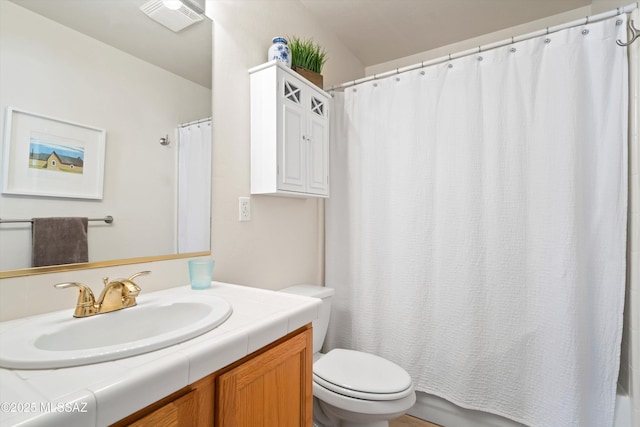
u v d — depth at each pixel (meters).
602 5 1.76
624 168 1.27
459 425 1.62
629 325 1.28
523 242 1.45
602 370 1.29
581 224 1.34
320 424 1.55
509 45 1.50
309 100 1.60
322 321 1.64
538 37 1.43
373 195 1.85
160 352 0.58
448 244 1.62
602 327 1.30
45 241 0.82
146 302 0.90
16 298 0.77
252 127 1.46
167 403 0.55
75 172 0.88
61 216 0.85
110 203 0.96
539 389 1.39
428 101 1.70
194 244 1.21
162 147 1.11
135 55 1.04
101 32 0.95
